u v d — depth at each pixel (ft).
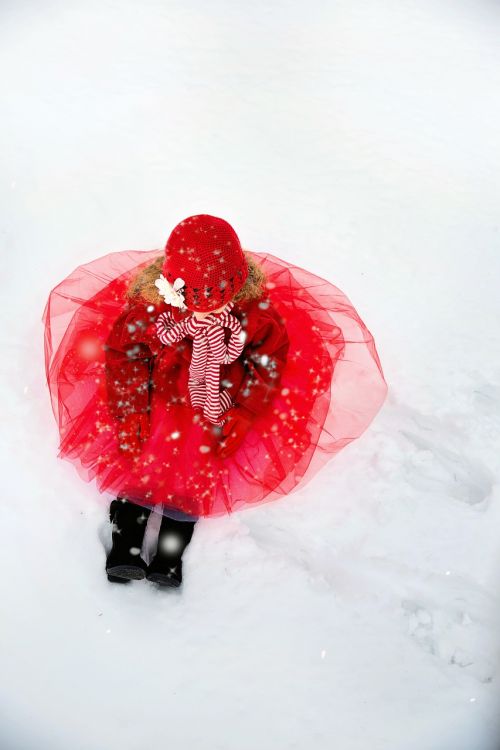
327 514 8.24
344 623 7.52
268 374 7.57
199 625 7.43
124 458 7.62
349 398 8.73
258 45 13.89
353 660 7.30
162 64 13.29
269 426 7.88
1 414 8.75
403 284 10.46
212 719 6.91
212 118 12.45
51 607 7.48
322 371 8.20
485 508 8.35
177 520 7.59
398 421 9.06
